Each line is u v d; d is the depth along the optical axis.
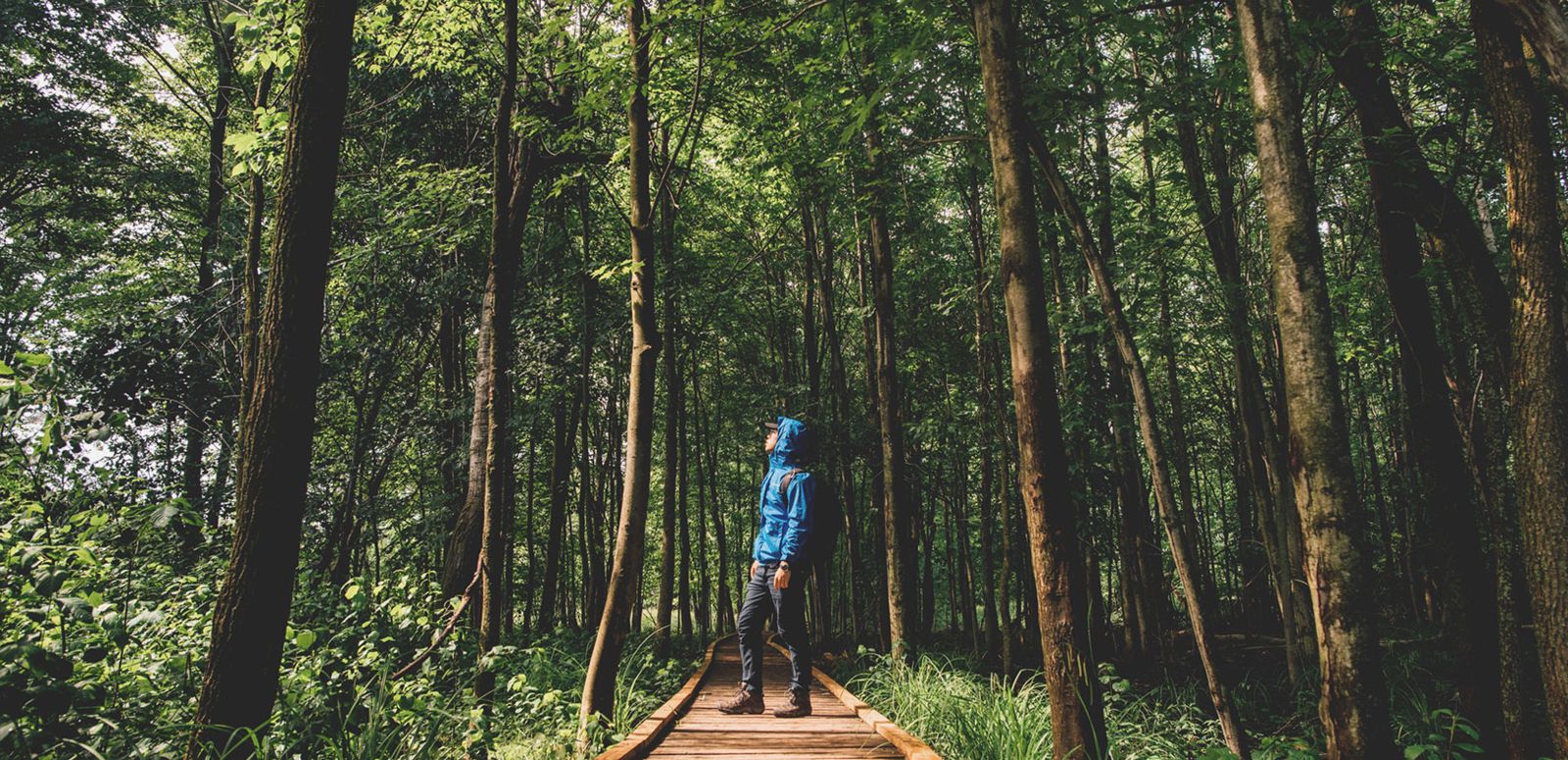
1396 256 5.80
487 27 8.34
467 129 12.34
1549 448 3.72
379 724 3.68
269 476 3.07
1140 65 7.29
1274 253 2.88
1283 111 2.88
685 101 7.34
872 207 7.49
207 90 16.11
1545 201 3.81
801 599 5.05
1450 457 5.69
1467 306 5.24
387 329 11.41
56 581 2.99
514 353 11.41
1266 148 2.90
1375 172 5.72
